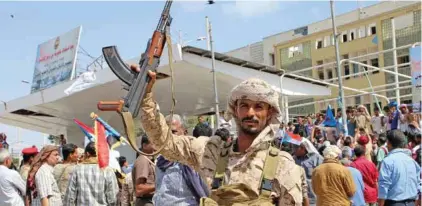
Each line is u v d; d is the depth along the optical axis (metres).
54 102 20.06
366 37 40.38
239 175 2.84
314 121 18.69
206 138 3.07
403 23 37.72
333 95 29.22
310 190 9.87
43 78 23.00
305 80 18.09
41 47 23.48
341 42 42.12
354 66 40.25
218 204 2.78
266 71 17.14
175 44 14.60
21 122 25.98
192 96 19.62
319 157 10.10
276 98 2.92
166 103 20.50
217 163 2.93
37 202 7.61
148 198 6.37
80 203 7.11
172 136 3.04
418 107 13.84
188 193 4.90
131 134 2.84
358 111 15.53
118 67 2.94
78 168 7.21
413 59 12.75
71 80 18.50
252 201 2.75
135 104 2.86
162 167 5.04
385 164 7.09
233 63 16.38
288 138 10.74
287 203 2.79
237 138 2.99
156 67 2.96
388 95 35.16
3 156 7.63
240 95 2.89
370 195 8.93
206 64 15.48
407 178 7.05
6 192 7.42
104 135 7.89
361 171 8.97
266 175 2.79
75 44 21.20
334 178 7.11
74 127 25.42
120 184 9.68
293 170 2.83
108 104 2.83
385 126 14.66
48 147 7.55
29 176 7.63
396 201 7.01
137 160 6.40
